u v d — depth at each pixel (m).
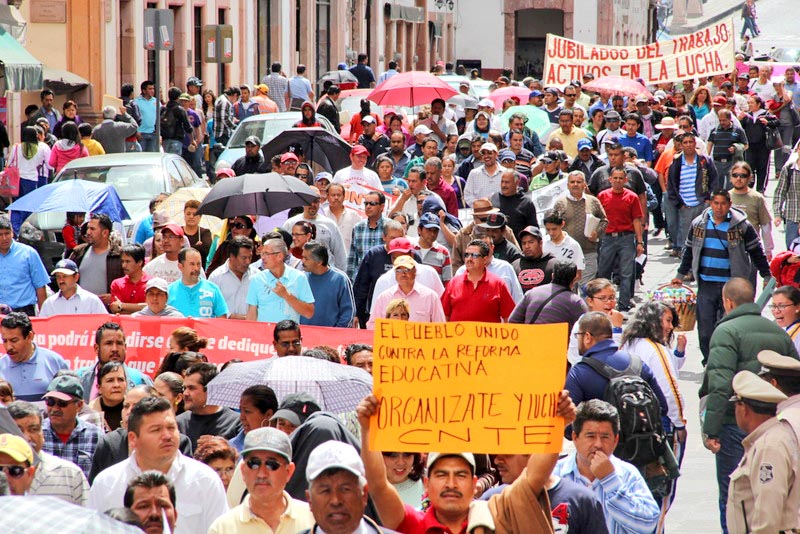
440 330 12.70
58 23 70.25
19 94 65.25
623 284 39.44
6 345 23.86
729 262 32.38
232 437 20.22
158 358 27.14
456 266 32.78
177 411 20.94
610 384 18.62
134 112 64.94
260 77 95.19
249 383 20.06
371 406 12.74
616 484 16.22
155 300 27.59
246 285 29.53
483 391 12.68
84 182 36.00
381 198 33.66
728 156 54.22
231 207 33.53
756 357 21.02
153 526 14.18
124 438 18.62
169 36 51.91
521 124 51.44
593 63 76.31
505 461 14.86
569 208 36.94
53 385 19.41
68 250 36.75
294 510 15.40
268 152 47.25
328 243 34.00
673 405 20.44
